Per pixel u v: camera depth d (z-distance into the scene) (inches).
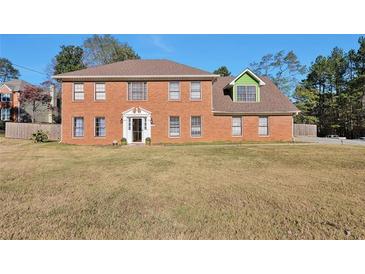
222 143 820.6
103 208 209.0
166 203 221.0
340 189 265.7
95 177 321.1
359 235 162.7
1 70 2765.7
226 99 944.3
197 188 269.6
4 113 1631.4
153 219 186.1
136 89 869.8
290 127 914.1
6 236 160.7
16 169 374.3
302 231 168.2
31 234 163.8
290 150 569.6
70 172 351.3
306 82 1931.6
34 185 281.7
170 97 870.4
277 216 192.1
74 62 1738.4
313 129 1320.1
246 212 200.2
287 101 948.6
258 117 911.0
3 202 224.1
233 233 165.6
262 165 403.9
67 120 862.5
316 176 326.0
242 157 481.1
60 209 206.8
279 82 1823.3
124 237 160.6
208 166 396.8
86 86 866.1
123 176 327.0
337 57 1889.8
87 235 162.6
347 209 206.5
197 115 874.1
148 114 863.7
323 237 161.2
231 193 251.0
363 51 1647.4
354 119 1598.2
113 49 1868.8
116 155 526.3
